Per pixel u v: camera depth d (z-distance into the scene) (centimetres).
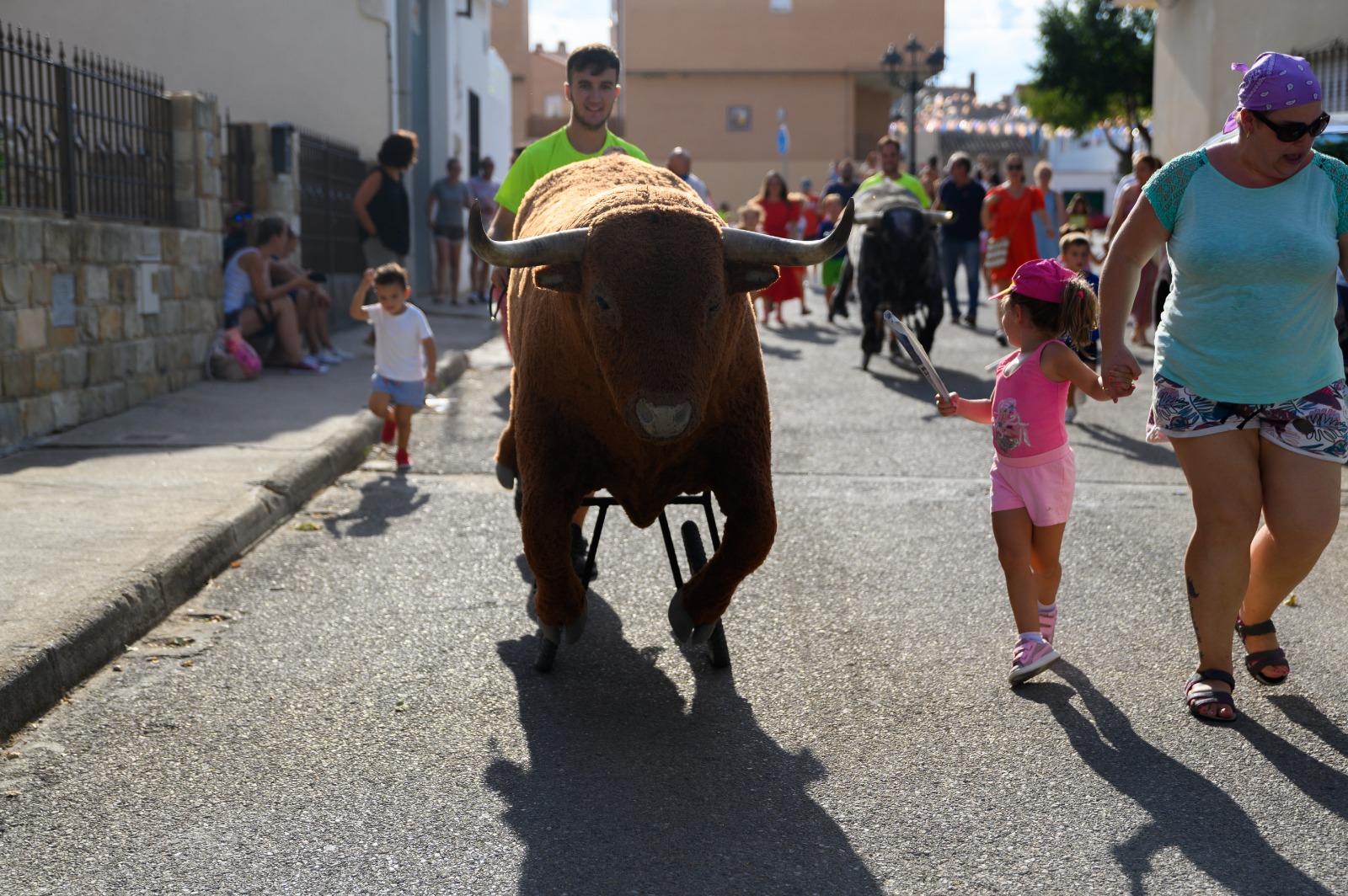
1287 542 454
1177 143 1997
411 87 1961
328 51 1789
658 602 590
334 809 390
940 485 812
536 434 465
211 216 1162
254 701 472
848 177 2005
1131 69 4491
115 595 526
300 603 582
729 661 513
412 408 856
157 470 769
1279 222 435
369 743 438
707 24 5153
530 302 476
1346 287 789
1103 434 983
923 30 5116
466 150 2230
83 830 378
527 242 425
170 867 357
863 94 5472
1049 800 396
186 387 1103
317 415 973
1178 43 1991
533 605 580
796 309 2017
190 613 565
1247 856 363
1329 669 503
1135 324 1504
